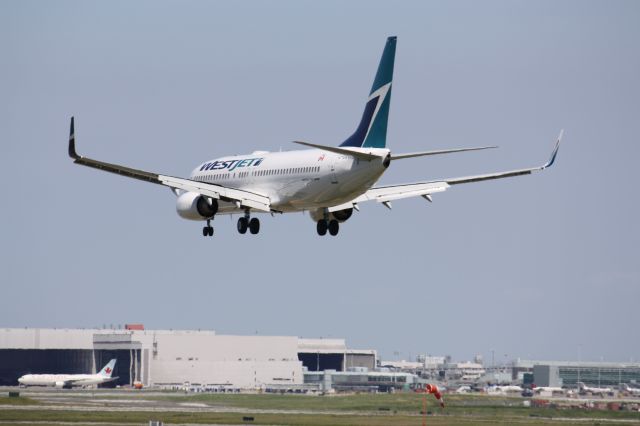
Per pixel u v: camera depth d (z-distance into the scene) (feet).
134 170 628.28
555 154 647.97
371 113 625.82
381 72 622.95
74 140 590.14
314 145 588.50
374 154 610.24
